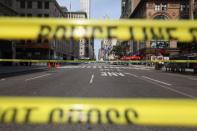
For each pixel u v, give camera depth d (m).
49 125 6.30
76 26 2.33
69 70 40.59
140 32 2.35
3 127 6.10
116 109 2.32
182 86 16.80
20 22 2.36
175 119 2.28
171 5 79.75
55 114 2.28
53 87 15.06
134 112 2.27
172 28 2.36
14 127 6.12
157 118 2.27
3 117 2.29
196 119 2.26
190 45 50.22
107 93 12.55
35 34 2.33
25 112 2.28
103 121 2.28
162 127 6.17
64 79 21.53
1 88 14.34
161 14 79.81
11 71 30.53
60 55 101.94
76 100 2.38
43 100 2.38
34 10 87.44
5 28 2.32
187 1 79.06
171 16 79.75
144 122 2.29
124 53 136.12
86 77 24.30
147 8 80.00
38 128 6.05
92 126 6.24
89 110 2.32
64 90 13.60
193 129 6.01
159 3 79.94
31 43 78.81
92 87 15.27
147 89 14.66
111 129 6.01
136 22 2.38
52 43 82.81
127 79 22.41
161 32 2.40
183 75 30.98
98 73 31.69
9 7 50.09
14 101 2.36
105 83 18.09
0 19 2.32
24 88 14.41
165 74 32.53
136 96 11.68
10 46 53.09
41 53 79.25
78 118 2.30
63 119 2.28
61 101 2.38
